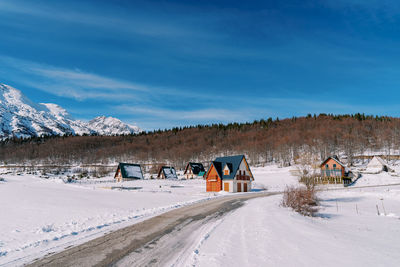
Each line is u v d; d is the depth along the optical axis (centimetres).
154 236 1259
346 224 1761
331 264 832
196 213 2041
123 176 8312
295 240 1133
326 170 6538
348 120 18525
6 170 14075
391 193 3925
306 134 15200
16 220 1706
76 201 2864
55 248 1055
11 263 880
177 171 12225
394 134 13425
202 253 961
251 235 1226
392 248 1080
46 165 16062
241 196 3847
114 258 925
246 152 14925
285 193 2570
